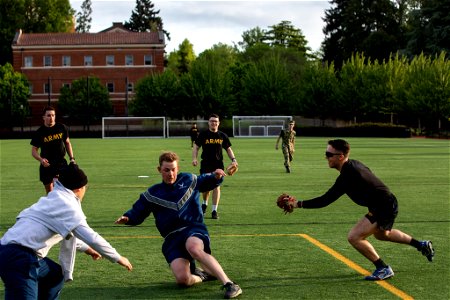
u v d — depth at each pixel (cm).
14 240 484
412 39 7238
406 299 599
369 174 657
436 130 5750
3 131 6744
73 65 7750
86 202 1326
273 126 6400
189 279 639
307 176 1902
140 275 701
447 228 991
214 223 1045
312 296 611
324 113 6656
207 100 6750
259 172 2038
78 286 654
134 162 2558
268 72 6881
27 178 1889
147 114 6775
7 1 8981
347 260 763
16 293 481
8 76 6944
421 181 1728
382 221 654
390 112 6225
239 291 606
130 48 7756
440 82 5609
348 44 8956
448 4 6969
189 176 660
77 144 4438
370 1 8944
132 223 646
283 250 824
